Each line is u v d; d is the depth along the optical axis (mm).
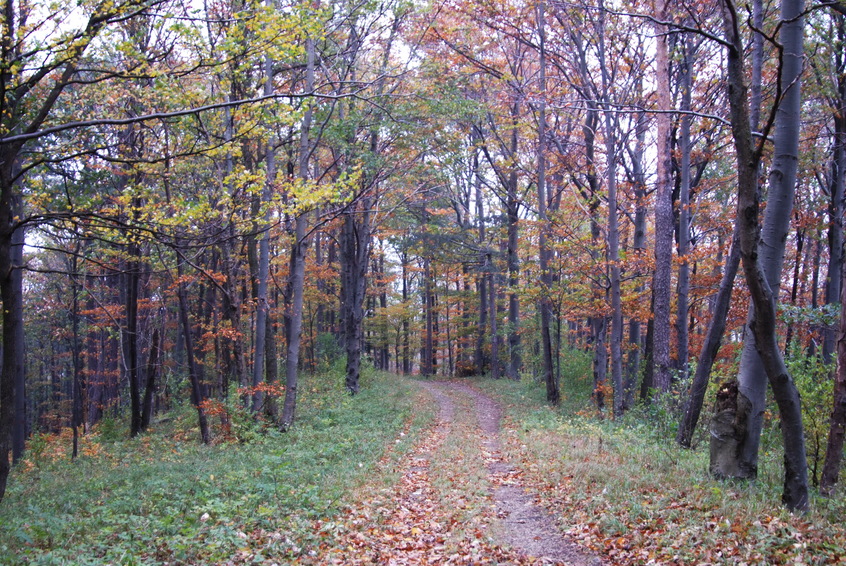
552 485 8695
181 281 14727
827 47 13570
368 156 17281
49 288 23531
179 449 14305
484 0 17484
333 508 7625
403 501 8414
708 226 19203
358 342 22984
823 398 8219
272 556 5957
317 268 25828
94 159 10648
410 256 47594
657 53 14609
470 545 6473
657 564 5320
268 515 7227
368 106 17641
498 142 22484
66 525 7414
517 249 27125
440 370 56688
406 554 6289
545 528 7051
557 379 20484
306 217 16172
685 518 6262
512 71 19953
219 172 14000
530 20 18125
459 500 8289
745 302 17250
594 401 19141
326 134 16578
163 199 12648
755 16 9695
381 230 26297
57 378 39344
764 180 15156
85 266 14844
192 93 9008
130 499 8609
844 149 16500
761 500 6656
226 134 13586
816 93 14656
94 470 12766
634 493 7438
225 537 6359
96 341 26719
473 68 19562
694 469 8336
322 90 17219
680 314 16312
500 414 19141
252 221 11375
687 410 11273
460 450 12242
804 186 18422
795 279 19203
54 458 16156
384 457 11516
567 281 18500
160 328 23969
